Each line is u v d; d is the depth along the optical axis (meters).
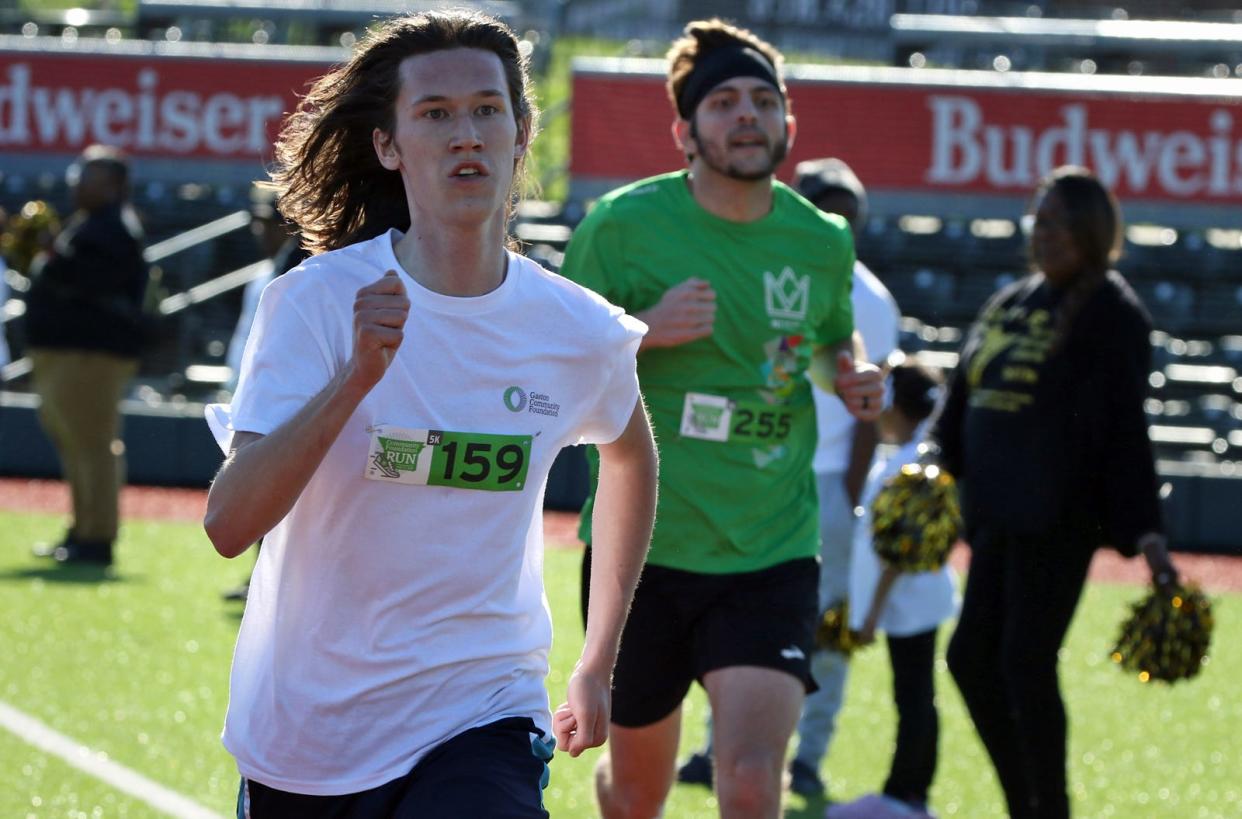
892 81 37.12
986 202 37.09
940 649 18.92
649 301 9.36
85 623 17.61
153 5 44.78
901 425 12.70
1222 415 33.75
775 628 8.83
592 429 6.46
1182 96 36.72
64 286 20.59
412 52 6.03
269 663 6.07
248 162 39.84
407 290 5.86
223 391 35.56
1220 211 36.78
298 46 44.12
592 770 13.09
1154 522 9.77
